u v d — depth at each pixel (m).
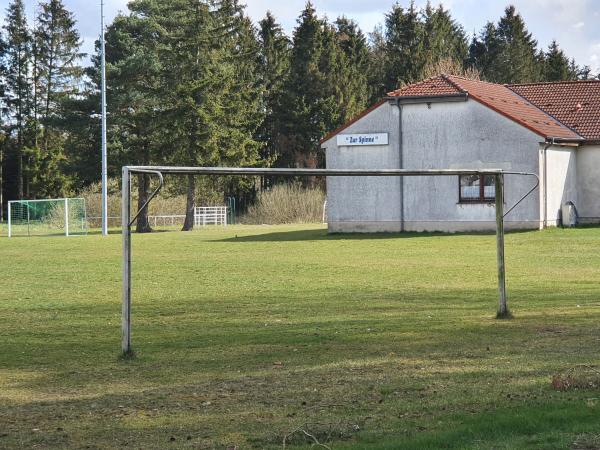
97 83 65.50
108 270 25.58
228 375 10.09
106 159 55.59
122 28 68.81
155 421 7.98
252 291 19.22
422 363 10.38
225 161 58.34
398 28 88.88
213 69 57.97
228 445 7.11
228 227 58.44
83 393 9.41
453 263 25.31
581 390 8.52
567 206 40.03
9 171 90.56
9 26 88.75
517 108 41.66
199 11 57.97
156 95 59.62
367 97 88.12
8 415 8.43
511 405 7.95
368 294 18.22
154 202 65.56
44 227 61.03
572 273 21.91
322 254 29.67
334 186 42.16
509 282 20.03
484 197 39.00
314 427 7.53
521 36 103.56
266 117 82.75
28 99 88.75
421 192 40.31
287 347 11.95
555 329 12.84
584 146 41.50
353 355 11.14
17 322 15.16
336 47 86.94
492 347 11.40
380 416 7.83
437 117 39.84
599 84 45.78
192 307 16.70
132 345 12.49
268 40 88.25
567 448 6.41
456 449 6.46
